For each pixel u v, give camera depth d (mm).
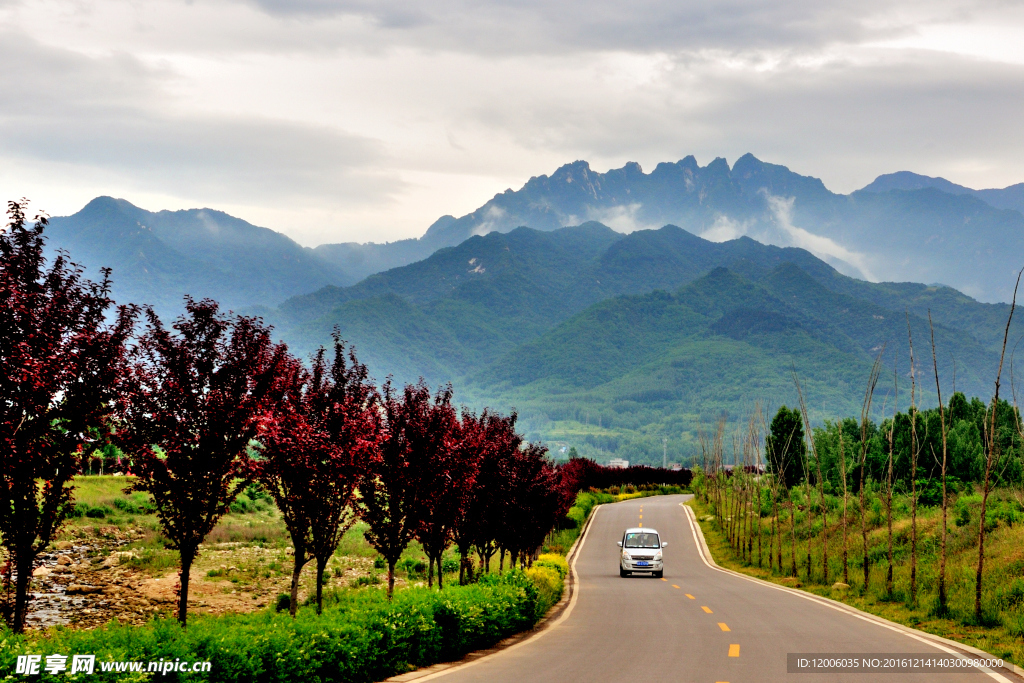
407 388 19062
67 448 12070
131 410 12906
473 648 16797
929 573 27938
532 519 29656
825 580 33469
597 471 100250
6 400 11508
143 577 31719
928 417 52062
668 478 126812
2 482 11406
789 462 65625
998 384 22250
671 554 52844
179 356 13359
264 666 10531
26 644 8367
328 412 16031
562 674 13477
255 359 13758
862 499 29922
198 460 12953
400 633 13812
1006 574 24766
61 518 12438
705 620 21797
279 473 14922
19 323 11672
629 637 18422
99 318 12656
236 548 42406
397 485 17938
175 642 9547
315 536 15688
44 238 12445
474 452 20578
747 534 53000
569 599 27688
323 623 12469
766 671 13773
